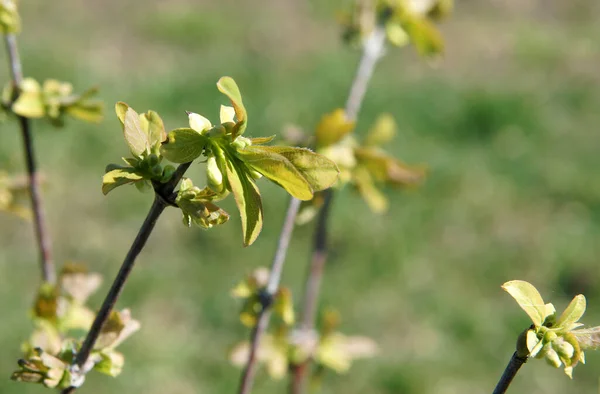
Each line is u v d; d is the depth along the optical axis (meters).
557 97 7.92
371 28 2.14
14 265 5.22
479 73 8.38
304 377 2.14
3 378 4.20
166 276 5.25
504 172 6.62
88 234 5.57
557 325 0.98
